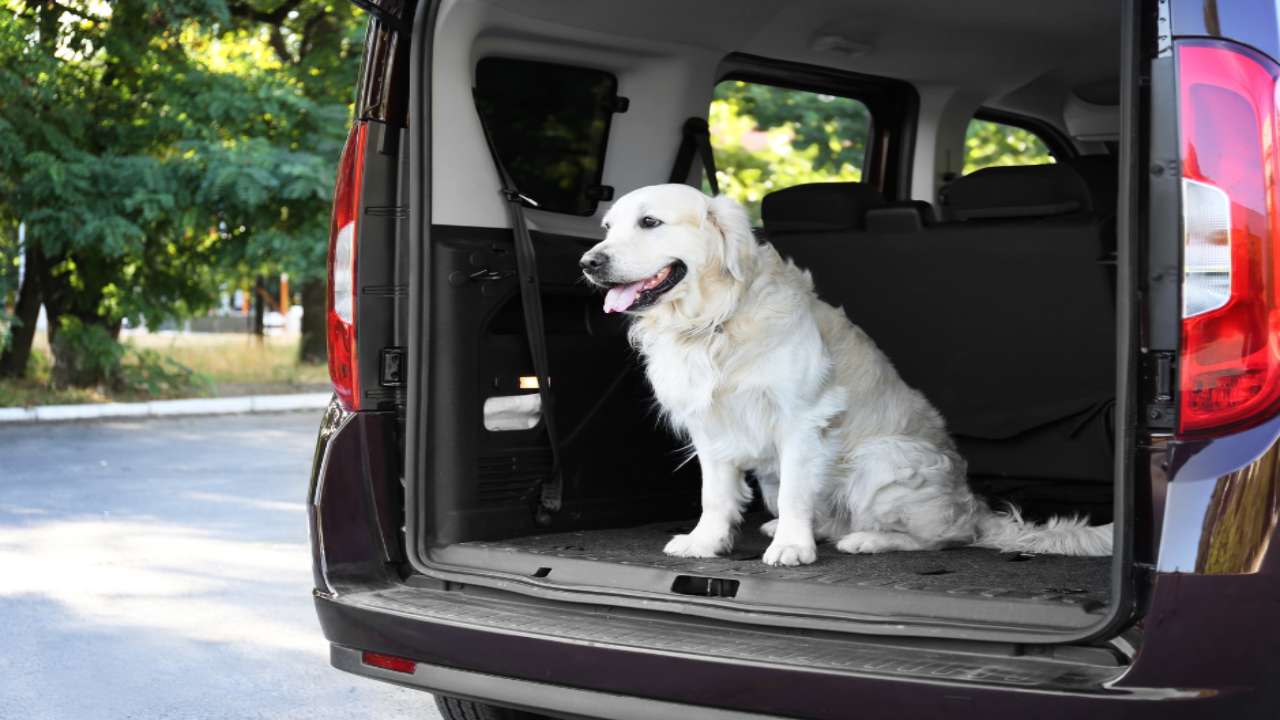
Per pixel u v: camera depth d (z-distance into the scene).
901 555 3.61
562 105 4.06
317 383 15.87
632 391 3.96
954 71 5.39
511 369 3.61
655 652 2.62
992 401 4.23
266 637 4.78
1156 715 2.23
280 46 15.05
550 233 3.93
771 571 3.26
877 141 5.72
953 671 2.38
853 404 3.80
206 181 12.27
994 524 3.73
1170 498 2.27
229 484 8.40
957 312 4.24
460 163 3.49
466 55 3.53
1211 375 2.25
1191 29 2.28
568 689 2.74
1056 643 2.38
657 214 3.50
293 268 13.26
